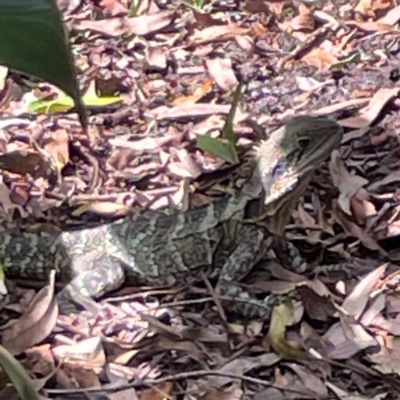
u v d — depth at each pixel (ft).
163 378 4.58
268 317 4.82
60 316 4.82
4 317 4.83
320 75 5.89
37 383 4.57
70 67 3.03
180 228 4.98
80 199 5.31
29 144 5.54
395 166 5.42
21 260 4.98
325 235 5.16
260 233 4.99
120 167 5.46
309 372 4.63
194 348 4.71
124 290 4.94
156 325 4.76
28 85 5.86
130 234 4.97
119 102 5.76
